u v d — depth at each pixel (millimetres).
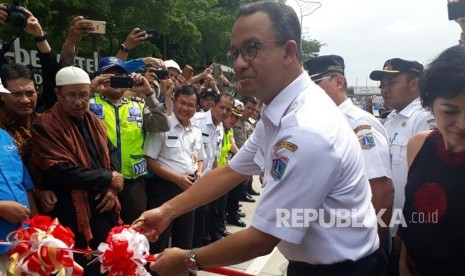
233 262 1521
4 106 2768
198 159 4449
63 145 2701
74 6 9750
